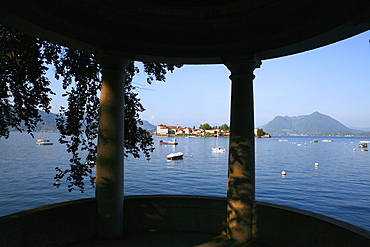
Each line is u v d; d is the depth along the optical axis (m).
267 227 4.88
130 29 5.06
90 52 5.46
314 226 4.19
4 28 5.34
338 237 3.81
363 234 3.50
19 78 5.73
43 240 4.49
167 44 5.37
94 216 5.16
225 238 5.25
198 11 4.86
